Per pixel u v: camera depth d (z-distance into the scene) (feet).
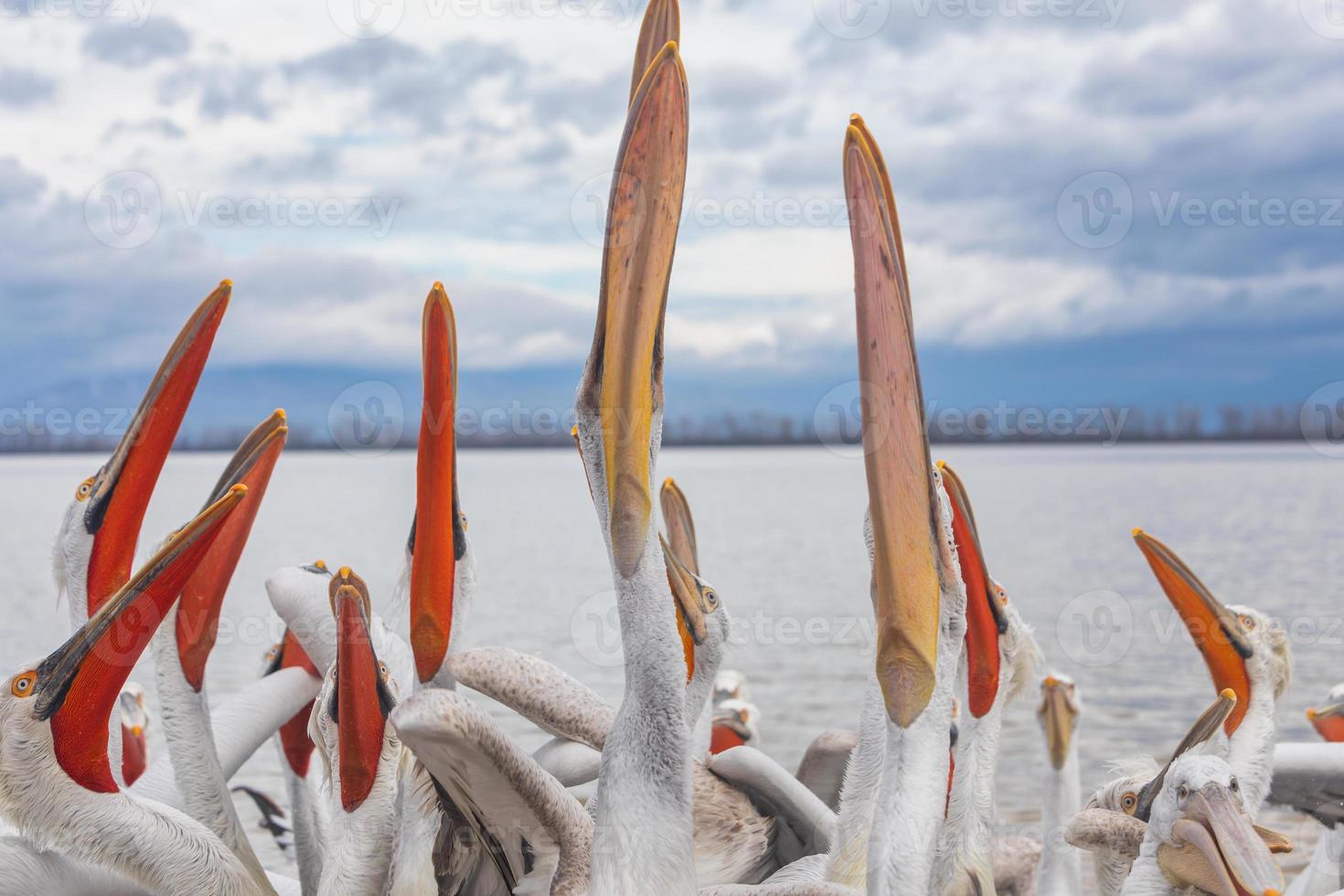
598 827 11.33
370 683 14.66
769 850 17.42
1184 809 14.06
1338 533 168.45
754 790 17.75
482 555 144.87
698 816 17.40
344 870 14.51
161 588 13.85
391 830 14.64
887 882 10.98
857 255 10.85
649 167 10.45
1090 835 16.29
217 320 16.16
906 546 11.14
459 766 11.92
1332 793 20.30
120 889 14.39
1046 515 220.43
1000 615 15.53
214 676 56.18
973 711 15.30
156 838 14.03
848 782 14.75
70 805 13.75
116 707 17.19
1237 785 13.94
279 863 27.04
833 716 50.01
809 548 159.33
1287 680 19.53
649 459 11.12
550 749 16.66
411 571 14.96
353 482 347.97
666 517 21.15
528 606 88.07
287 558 120.98
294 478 377.71
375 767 14.74
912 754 11.23
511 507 256.93
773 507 267.39
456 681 15.64
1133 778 17.43
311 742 20.35
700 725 19.88
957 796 14.97
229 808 16.76
